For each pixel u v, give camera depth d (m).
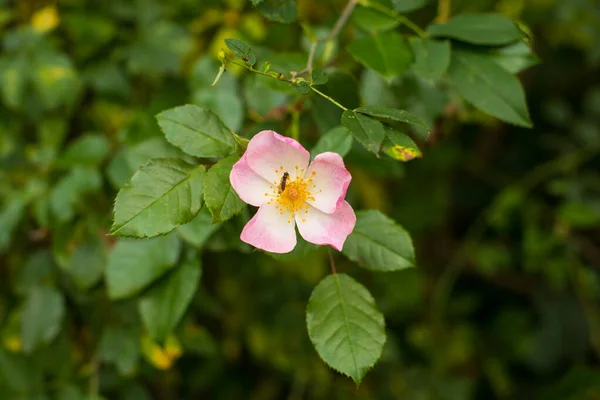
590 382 0.81
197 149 0.50
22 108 0.67
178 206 0.48
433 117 0.58
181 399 0.84
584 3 0.80
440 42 0.55
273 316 0.80
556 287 0.90
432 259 0.98
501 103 0.54
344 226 0.50
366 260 0.51
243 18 0.68
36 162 0.65
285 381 0.88
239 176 0.49
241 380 0.88
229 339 0.82
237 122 0.57
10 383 0.64
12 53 0.66
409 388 0.83
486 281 0.99
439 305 0.89
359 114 0.48
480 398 0.95
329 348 0.49
